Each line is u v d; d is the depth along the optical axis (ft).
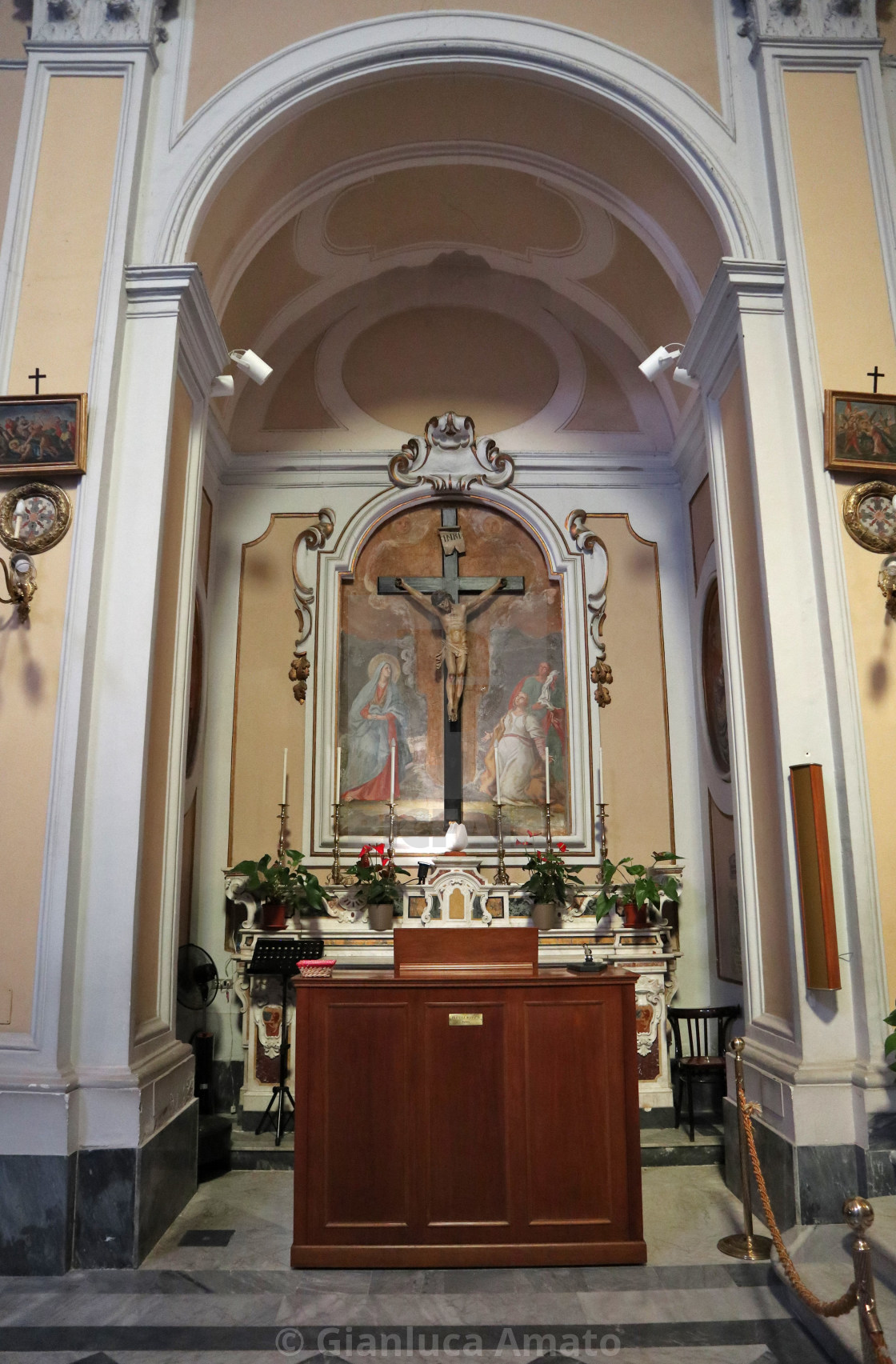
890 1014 12.57
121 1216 12.57
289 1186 16.08
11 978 13.02
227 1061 20.70
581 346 24.67
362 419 24.29
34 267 15.34
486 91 18.11
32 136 15.93
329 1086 12.69
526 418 24.40
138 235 15.94
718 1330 10.79
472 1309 11.27
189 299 15.65
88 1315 11.20
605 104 17.37
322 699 22.45
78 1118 12.73
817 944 13.14
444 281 24.76
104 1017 13.17
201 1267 12.49
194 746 21.22
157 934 14.92
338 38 17.35
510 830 22.06
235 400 24.08
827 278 15.61
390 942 19.61
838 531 14.56
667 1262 12.46
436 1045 12.75
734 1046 12.85
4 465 14.37
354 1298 11.60
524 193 21.98
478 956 13.19
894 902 13.50
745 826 15.61
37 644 13.97
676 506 23.76
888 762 13.89
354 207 22.25
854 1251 8.08
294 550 23.31
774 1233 10.62
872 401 14.83
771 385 15.40
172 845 15.53
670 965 19.94
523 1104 12.65
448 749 22.21
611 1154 12.59
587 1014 12.85
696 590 22.57
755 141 16.79
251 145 16.98
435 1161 12.53
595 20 17.57
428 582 22.88
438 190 22.20
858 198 16.06
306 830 21.79
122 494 14.82
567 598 23.20
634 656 22.90
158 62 17.01
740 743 15.85
